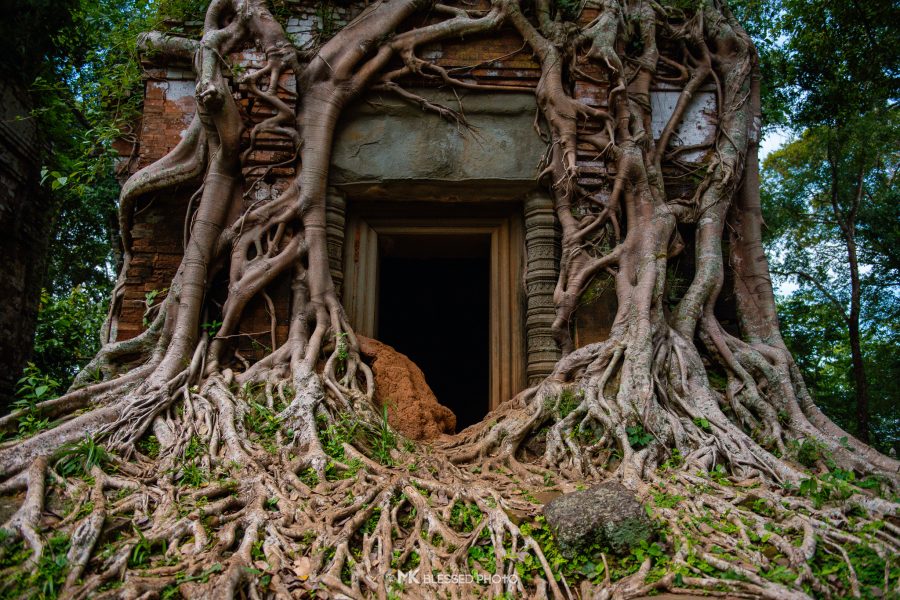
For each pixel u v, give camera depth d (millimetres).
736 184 7199
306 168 6621
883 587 3467
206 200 6523
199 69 6422
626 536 3881
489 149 6965
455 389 12648
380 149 6918
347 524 4004
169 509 4172
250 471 4691
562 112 6812
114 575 3537
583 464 5316
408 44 6953
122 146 7582
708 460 5242
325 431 5367
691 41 7633
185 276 6309
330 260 6832
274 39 6738
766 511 4512
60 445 4828
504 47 7141
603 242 6727
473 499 4438
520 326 7027
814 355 14406
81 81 9172
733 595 3471
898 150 12125
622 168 6742
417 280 12586
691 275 7113
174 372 5891
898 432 14422
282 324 6434
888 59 9945
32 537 3764
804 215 13898
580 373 6184
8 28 8516
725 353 6402
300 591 3508
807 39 10344
